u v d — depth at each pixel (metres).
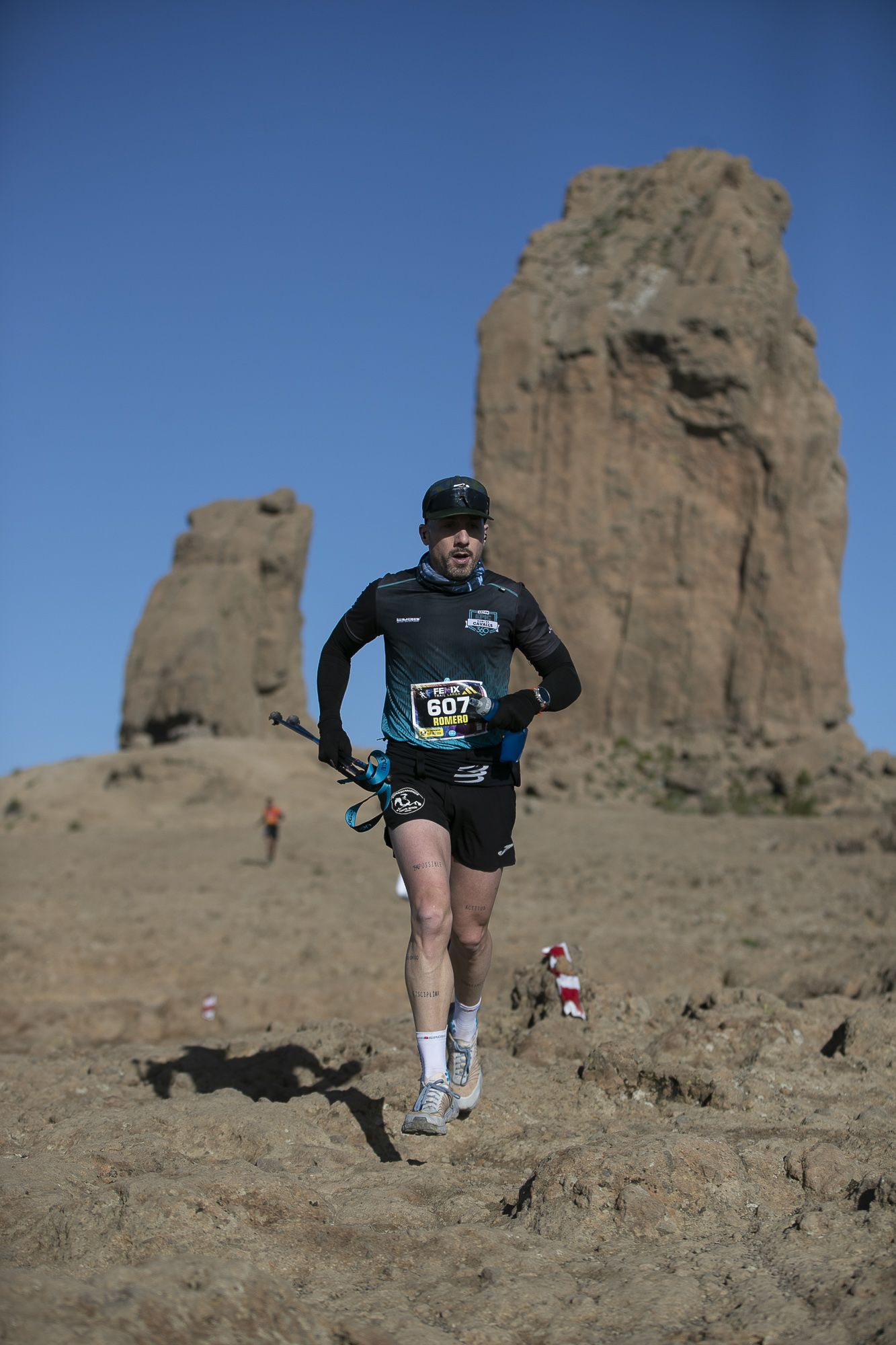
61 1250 3.57
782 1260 3.58
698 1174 4.12
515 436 59.88
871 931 13.51
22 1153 4.67
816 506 59.41
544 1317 3.26
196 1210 3.79
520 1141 4.79
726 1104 5.19
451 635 4.44
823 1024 6.25
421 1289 3.44
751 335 58.09
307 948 13.43
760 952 11.45
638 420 58.94
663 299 59.09
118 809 54.47
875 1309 3.12
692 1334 3.13
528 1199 4.05
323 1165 4.58
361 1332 3.00
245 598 72.62
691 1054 5.86
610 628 57.88
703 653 57.22
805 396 59.75
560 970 6.84
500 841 4.51
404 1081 5.31
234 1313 2.91
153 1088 5.97
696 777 52.34
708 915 15.58
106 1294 2.91
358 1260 3.65
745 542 58.09
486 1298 3.34
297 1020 10.20
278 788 56.12
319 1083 5.90
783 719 56.41
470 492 4.41
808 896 18.02
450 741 4.45
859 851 29.23
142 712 68.62
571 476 59.06
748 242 60.28
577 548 58.53
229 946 14.03
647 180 64.38
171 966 12.71
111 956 13.17
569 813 43.75
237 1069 6.15
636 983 10.37
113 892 21.27
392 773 4.49
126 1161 4.28
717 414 58.03
